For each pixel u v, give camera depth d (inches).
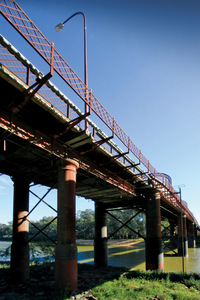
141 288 563.2
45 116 492.1
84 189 964.0
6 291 522.6
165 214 2009.1
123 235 4360.2
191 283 646.5
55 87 449.7
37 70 409.4
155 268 920.3
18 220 701.9
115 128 614.2
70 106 508.1
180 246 1775.3
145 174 904.3
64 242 518.3
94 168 718.5
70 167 581.3
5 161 649.6
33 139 492.1
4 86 402.9
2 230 6353.3
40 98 437.1
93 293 508.7
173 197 1298.0
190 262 1408.7
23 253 666.2
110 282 633.0
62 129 531.2
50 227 4495.6
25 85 396.8
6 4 313.4
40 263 1029.2
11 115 445.4
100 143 609.6
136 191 1041.5
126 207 1179.9
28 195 752.3
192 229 2657.5
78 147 635.5
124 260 1576.0
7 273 758.5
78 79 457.4
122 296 489.7
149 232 981.8
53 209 662.5
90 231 4817.9
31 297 465.7
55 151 555.8
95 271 899.4
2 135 470.3
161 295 510.6
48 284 578.6
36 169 684.1
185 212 1859.0
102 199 1162.6
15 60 371.9
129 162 799.7
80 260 1594.5
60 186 567.8
